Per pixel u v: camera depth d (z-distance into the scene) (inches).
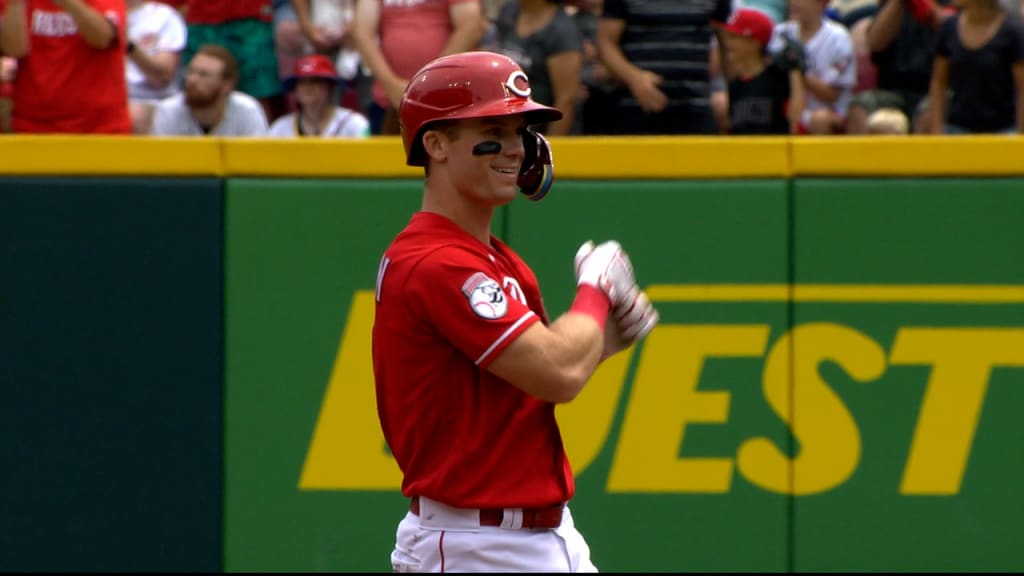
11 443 681.0
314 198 671.8
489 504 405.4
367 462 676.1
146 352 677.9
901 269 661.3
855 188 660.7
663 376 668.7
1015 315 659.4
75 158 673.6
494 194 400.5
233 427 677.9
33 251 675.4
